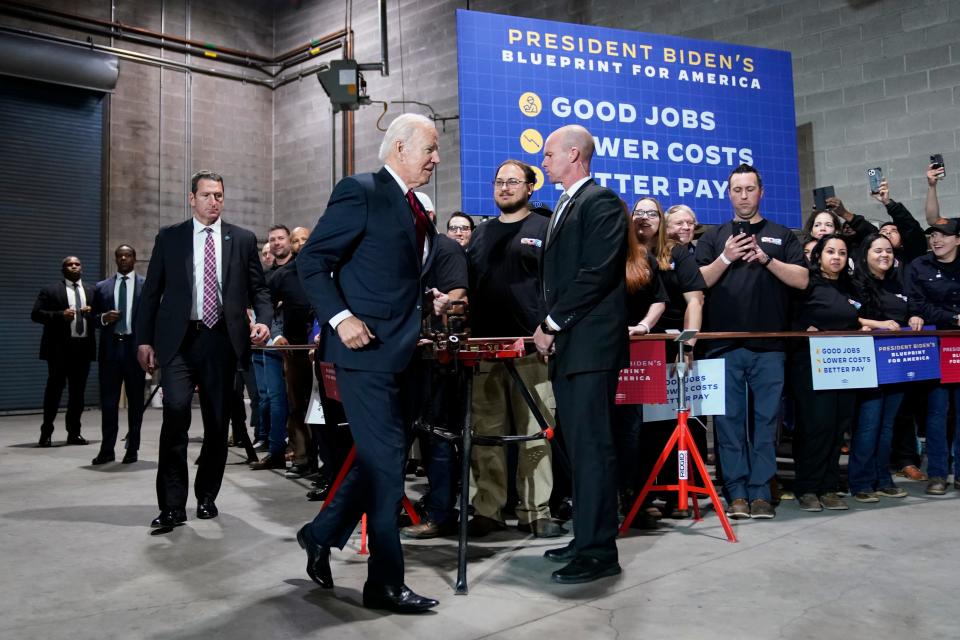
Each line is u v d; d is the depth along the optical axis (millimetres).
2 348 9047
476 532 2982
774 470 3221
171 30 10414
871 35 6238
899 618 1989
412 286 2139
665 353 3033
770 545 2734
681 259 3305
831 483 3385
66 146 9547
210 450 3277
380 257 2084
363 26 10125
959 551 2627
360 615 2051
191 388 3137
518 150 5465
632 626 1941
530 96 5492
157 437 6633
